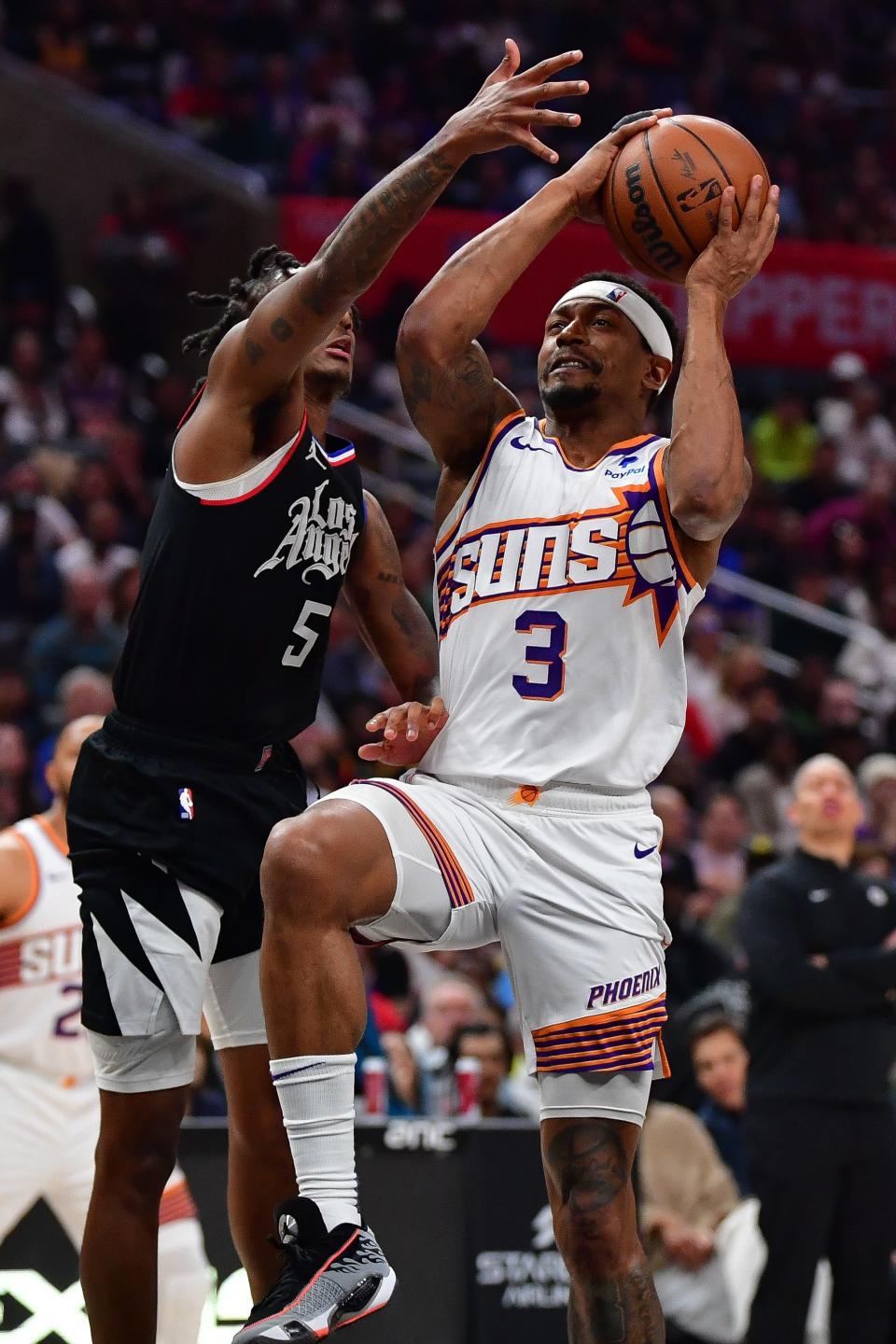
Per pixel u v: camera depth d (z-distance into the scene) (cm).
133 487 1923
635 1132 509
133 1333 534
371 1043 1024
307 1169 456
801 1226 889
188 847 529
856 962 894
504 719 511
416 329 527
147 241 2384
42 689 1540
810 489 2356
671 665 525
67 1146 787
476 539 531
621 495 518
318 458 538
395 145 2694
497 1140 927
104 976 527
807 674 1894
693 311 516
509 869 500
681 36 3030
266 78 2752
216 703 534
